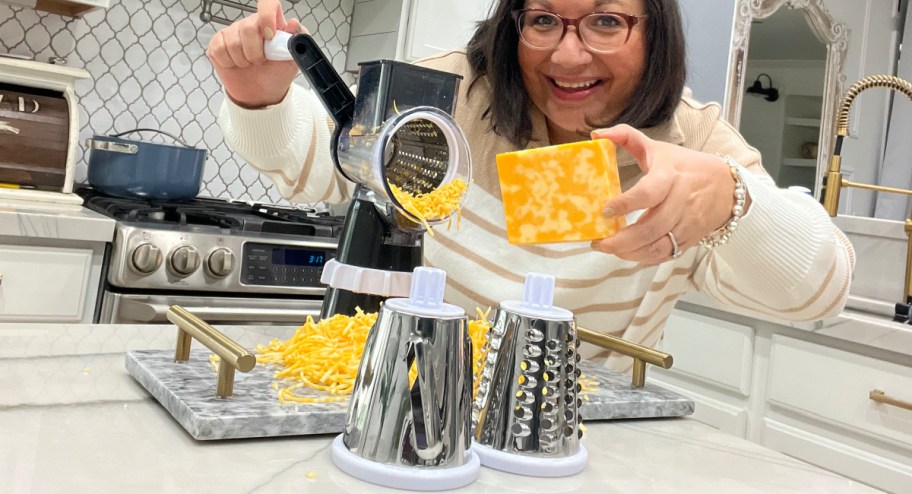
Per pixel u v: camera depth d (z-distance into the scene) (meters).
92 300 1.78
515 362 0.63
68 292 1.73
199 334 0.70
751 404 1.81
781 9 2.43
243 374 0.74
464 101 1.26
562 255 1.21
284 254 2.00
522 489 0.59
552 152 0.71
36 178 1.90
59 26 2.16
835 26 2.44
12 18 2.09
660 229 0.72
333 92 0.84
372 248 0.89
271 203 2.59
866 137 2.46
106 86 2.26
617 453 0.72
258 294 2.00
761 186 0.87
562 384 0.64
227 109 1.16
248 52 0.93
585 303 1.21
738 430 1.82
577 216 0.71
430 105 0.80
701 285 1.28
